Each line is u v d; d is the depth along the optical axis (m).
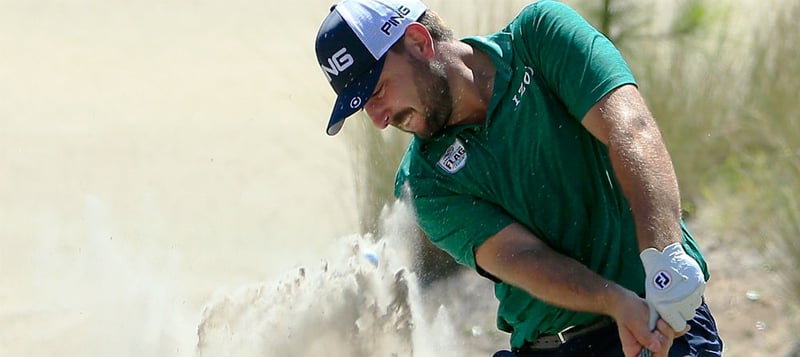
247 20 57.34
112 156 38.28
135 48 53.41
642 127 11.60
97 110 44.09
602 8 27.77
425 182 13.00
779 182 25.00
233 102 43.81
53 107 44.78
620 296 11.33
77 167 37.09
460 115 12.70
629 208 12.19
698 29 29.28
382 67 12.36
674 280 10.71
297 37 53.22
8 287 26.81
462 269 24.78
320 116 40.84
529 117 12.40
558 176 12.40
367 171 27.19
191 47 53.03
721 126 27.95
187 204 32.59
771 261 23.08
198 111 42.97
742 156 27.03
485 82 12.60
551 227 12.55
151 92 46.16
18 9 61.75
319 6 59.38
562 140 12.36
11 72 50.25
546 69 12.32
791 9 30.31
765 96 28.06
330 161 35.81
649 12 28.33
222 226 30.48
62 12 61.00
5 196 34.44
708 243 25.03
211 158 37.38
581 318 12.92
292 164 35.66
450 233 12.94
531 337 13.41
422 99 12.49
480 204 12.69
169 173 35.75
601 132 11.86
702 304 12.91
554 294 11.97
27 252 29.28
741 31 31.64
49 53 53.22
